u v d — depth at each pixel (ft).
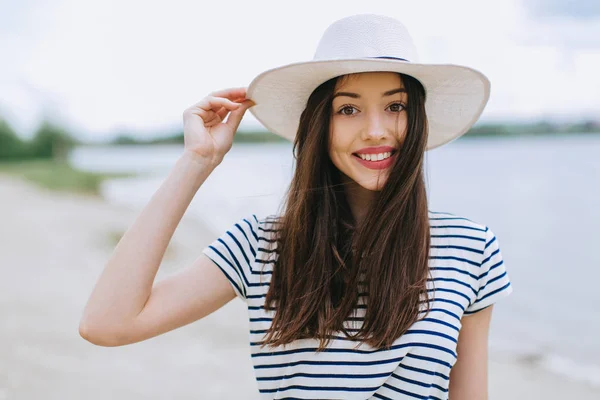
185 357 16.06
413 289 4.79
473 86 5.48
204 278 5.03
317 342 4.87
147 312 4.68
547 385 16.12
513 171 114.52
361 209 5.60
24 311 19.29
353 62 4.70
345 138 5.09
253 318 5.07
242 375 14.79
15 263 28.43
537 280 33.50
